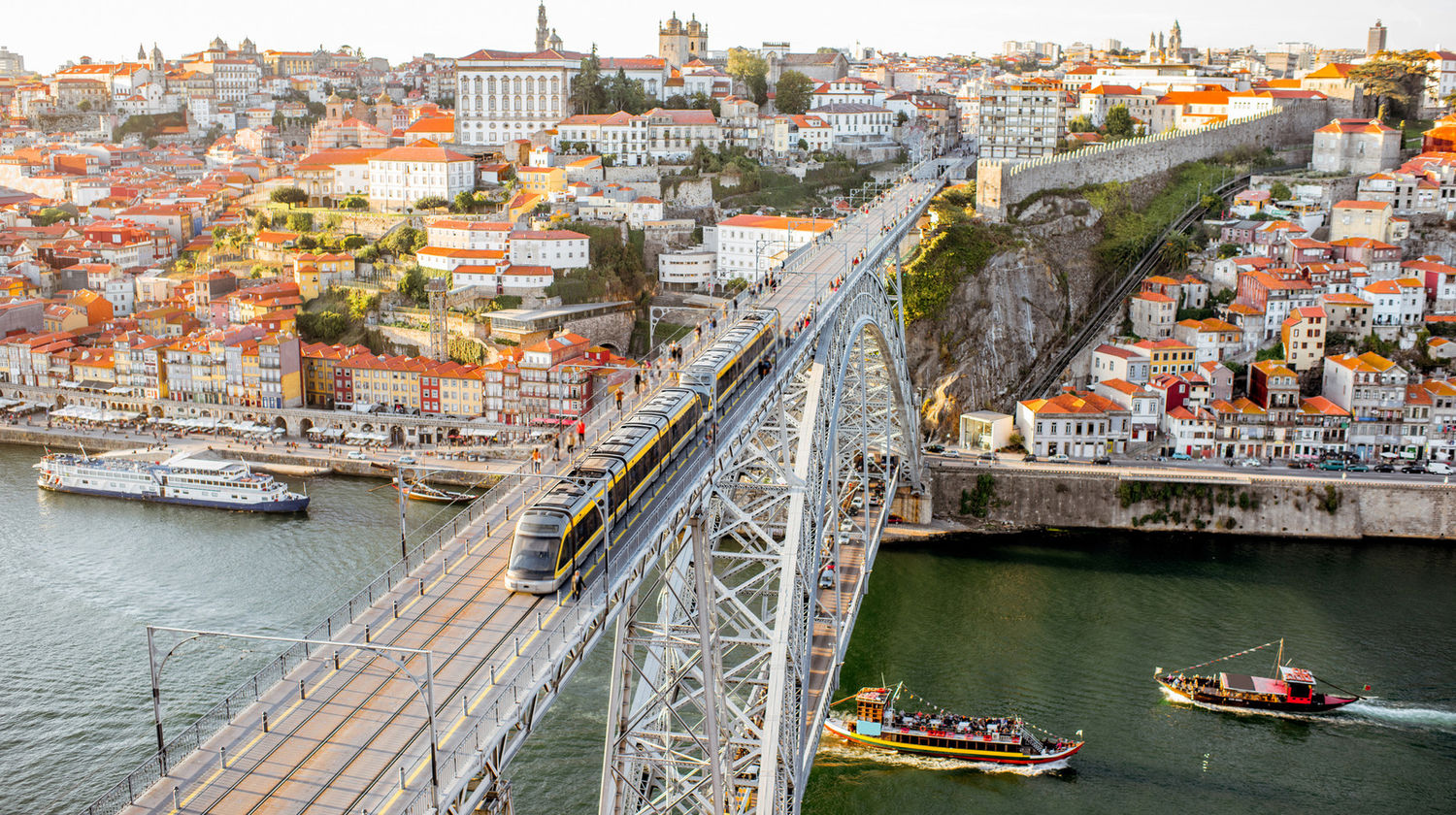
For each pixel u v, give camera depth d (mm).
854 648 128125
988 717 112562
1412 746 110375
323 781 43438
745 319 91500
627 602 60344
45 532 166375
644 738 66562
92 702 112750
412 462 196000
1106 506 174000
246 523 169750
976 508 176375
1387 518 170125
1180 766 106312
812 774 104688
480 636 53406
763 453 81125
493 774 45312
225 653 122125
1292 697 116562
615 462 61219
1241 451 185375
